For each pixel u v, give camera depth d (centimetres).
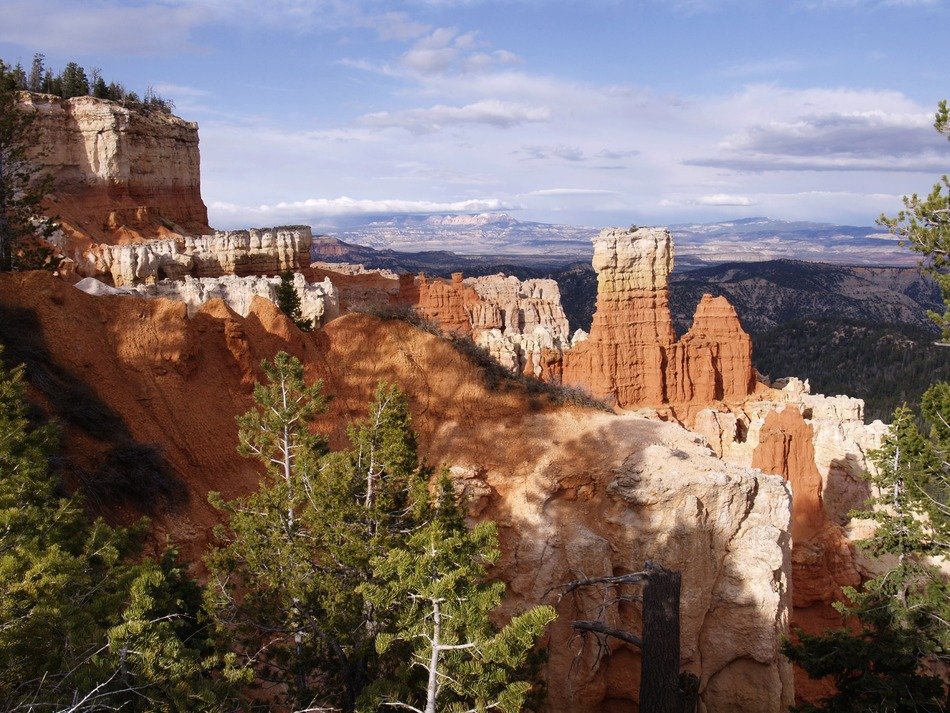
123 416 2295
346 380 2738
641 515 2350
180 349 2480
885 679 2234
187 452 2359
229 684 1366
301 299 5906
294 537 1792
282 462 1959
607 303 7412
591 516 2411
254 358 2647
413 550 1616
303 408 1981
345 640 1633
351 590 1672
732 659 2372
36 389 2128
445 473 1897
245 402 2572
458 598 1314
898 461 2605
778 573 2400
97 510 2012
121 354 2420
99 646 1241
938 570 2794
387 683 1400
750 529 2395
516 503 2431
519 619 1305
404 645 1609
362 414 2684
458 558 1346
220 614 1712
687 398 7350
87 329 2397
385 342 2808
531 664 1856
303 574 1730
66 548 1558
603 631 1766
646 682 1678
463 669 1322
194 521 2209
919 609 2391
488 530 1419
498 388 2702
